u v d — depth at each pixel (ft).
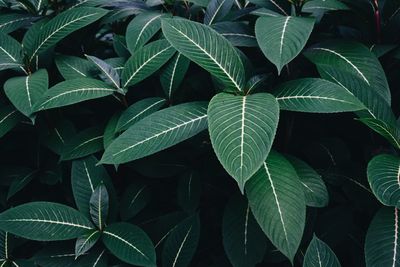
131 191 3.14
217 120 2.34
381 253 2.47
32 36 3.22
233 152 2.21
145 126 2.59
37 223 2.80
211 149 3.09
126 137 2.57
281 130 3.10
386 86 2.72
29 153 3.37
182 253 2.90
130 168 3.34
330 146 3.08
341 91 2.48
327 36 3.14
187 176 3.08
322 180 2.76
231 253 2.74
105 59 3.45
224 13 3.21
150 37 3.06
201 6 3.34
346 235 3.02
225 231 2.78
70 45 3.42
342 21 3.31
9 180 3.29
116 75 2.98
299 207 2.39
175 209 3.36
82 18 3.06
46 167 3.29
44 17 3.37
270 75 2.82
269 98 2.42
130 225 2.85
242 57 2.88
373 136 3.06
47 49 3.14
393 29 3.06
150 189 3.18
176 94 3.10
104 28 3.76
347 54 2.81
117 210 2.98
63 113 3.25
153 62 2.95
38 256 2.92
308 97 2.52
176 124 2.59
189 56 2.57
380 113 2.64
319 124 3.22
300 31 2.56
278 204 2.40
